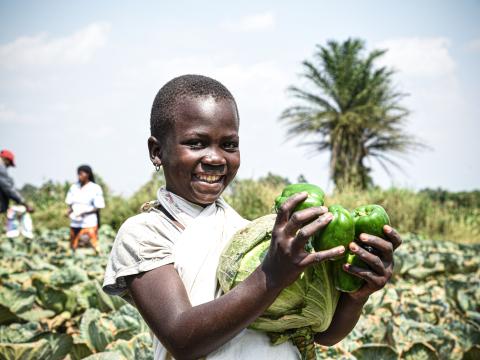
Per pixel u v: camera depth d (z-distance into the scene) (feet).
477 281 25.16
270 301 5.58
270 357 6.32
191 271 6.35
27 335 17.67
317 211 5.48
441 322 20.38
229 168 6.83
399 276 33.78
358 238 6.12
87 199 42.50
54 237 54.85
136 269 6.27
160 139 6.94
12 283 23.38
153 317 6.01
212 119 6.63
